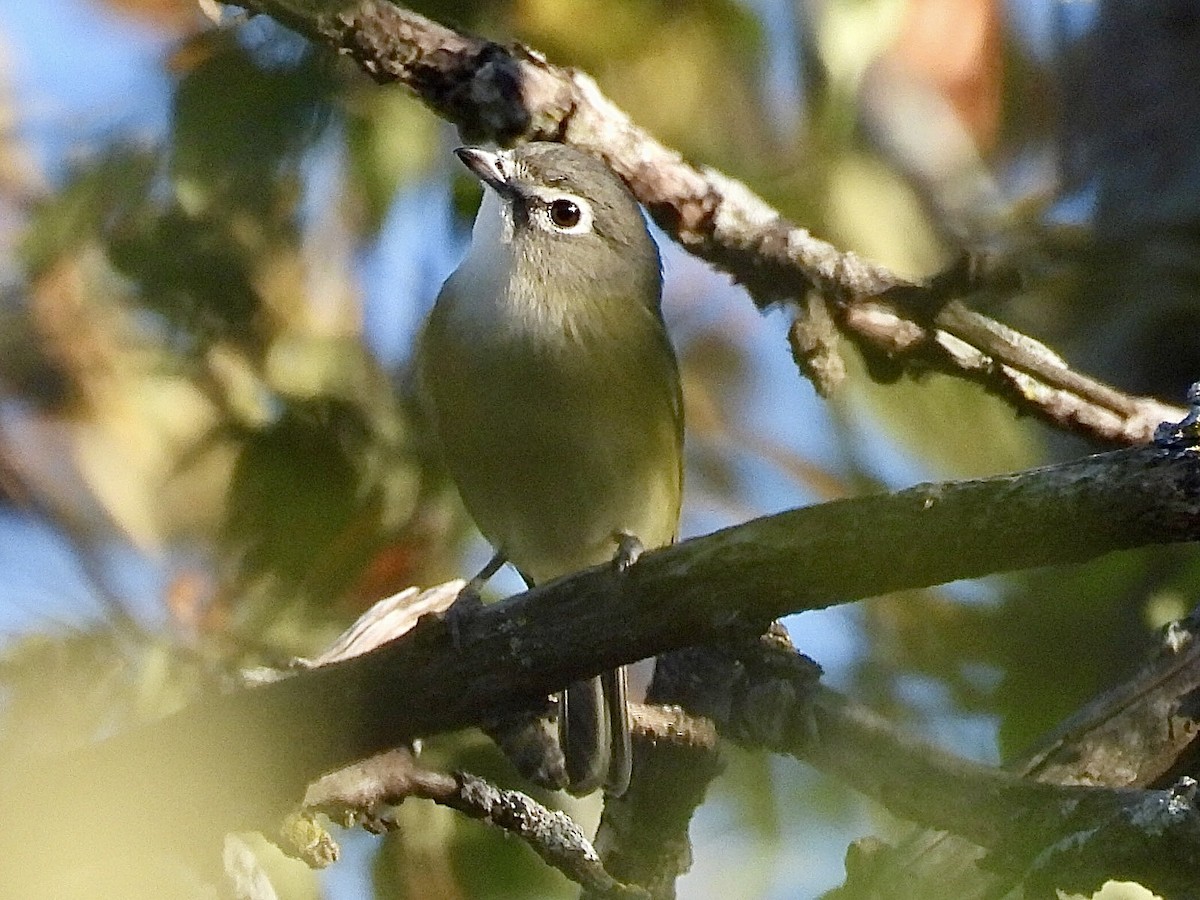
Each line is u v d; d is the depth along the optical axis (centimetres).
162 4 1147
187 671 939
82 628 952
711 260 1042
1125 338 1226
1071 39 1357
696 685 887
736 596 709
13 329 1089
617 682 952
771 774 1144
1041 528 659
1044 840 731
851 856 838
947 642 1145
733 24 1051
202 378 1027
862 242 1133
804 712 819
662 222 1038
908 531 674
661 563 717
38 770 755
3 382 1100
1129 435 1046
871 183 1152
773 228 1025
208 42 1002
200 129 961
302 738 764
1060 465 660
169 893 769
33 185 1160
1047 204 1262
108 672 936
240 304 1012
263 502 997
